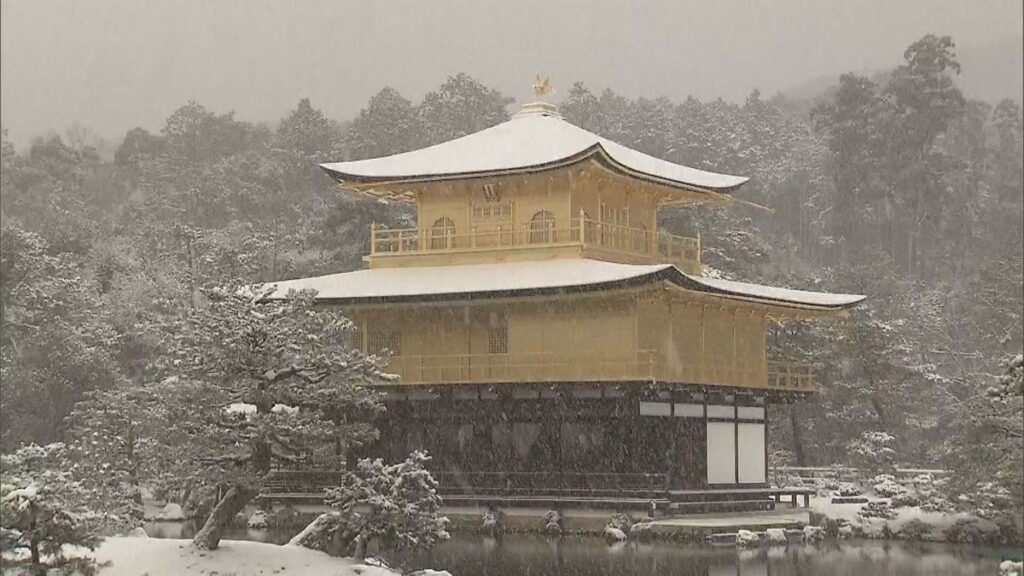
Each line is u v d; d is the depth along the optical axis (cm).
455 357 6606
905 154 13800
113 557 4138
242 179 15100
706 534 5725
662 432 6319
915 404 8731
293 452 4531
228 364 4400
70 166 16125
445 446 6612
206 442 4403
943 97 13800
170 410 4772
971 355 9619
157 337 9144
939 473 7056
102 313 9725
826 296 7256
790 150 16012
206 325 4444
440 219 7175
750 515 6431
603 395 6219
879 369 8588
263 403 4484
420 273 6969
